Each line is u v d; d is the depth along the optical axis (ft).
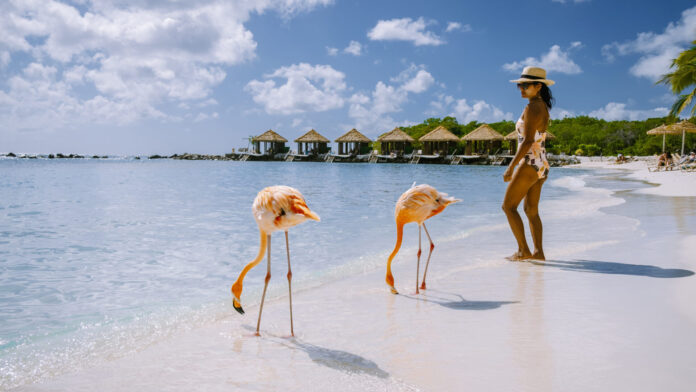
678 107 98.48
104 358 10.52
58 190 65.77
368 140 255.91
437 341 10.97
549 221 32.40
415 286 16.48
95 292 16.55
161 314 13.89
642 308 12.84
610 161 216.33
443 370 9.30
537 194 19.81
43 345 11.39
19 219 35.73
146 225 32.91
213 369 9.78
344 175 121.90
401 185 80.28
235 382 9.13
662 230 26.48
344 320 12.86
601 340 10.57
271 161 299.38
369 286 16.69
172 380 9.30
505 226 31.12
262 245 12.10
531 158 19.19
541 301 13.96
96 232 29.86
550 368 9.20
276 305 14.57
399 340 11.14
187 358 10.43
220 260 21.95
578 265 18.66
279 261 21.50
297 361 10.11
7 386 9.12
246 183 85.46
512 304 13.76
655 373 8.81
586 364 9.31
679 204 41.60
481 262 20.06
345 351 10.59
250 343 11.32
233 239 27.53
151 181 90.22
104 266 20.63
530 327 11.68
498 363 9.54
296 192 11.87
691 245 21.58
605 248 21.98
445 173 136.36
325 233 29.27
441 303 14.25
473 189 69.51
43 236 28.30
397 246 15.31
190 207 44.80
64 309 14.58
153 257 22.52
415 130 355.56
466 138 221.25
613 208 39.17
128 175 115.24
